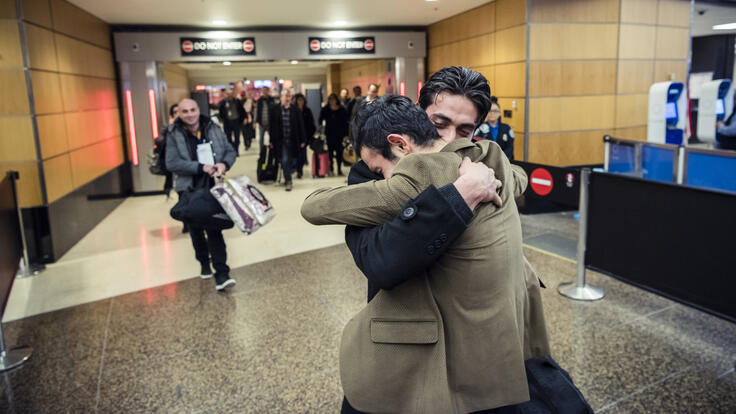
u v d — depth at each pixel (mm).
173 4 6844
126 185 8359
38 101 4969
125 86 8344
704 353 2742
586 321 3168
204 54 8828
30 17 4961
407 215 925
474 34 8102
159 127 8586
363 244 999
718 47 14211
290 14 7875
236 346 3035
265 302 3699
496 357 1021
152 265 4707
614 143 4551
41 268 4719
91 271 4605
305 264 4551
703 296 2664
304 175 10031
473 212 961
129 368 2816
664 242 2857
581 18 7133
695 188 2639
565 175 3912
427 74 9859
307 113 9453
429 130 1105
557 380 1397
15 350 3023
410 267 935
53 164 5199
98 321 3473
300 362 2822
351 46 9438
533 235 5250
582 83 7328
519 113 7219
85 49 6781
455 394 1032
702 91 8758
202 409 2410
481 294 1010
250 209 3539
